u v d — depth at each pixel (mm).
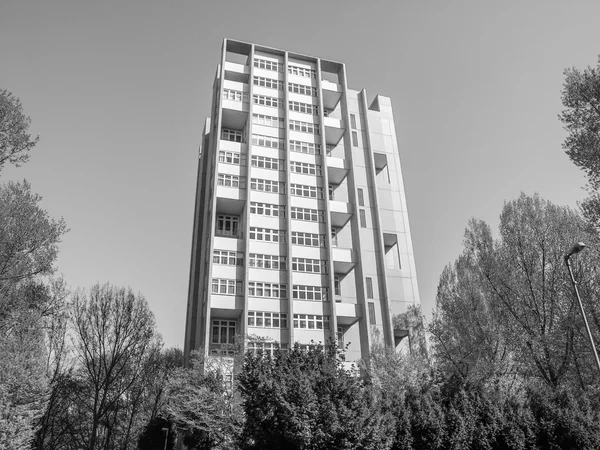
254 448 17156
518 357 28641
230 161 47469
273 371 18391
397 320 45625
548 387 25281
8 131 25438
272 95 52656
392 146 56469
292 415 15531
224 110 49531
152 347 52938
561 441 21141
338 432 15719
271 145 49875
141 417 57938
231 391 29719
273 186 47781
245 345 34188
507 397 23578
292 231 46219
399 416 19203
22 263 27000
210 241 43000
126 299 45344
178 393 32906
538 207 31594
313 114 53281
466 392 22766
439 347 33219
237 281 42281
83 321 43531
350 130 52906
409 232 52281
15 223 27031
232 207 46594
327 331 42469
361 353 42688
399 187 54406
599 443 20828
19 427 29781
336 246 48094
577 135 22438
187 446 36594
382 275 47406
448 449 19094
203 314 42406
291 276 43281
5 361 29031
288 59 56031
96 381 42875
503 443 20719
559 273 28969
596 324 26844
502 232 32312
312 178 49531
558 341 27562
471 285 33094
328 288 44438
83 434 53406
